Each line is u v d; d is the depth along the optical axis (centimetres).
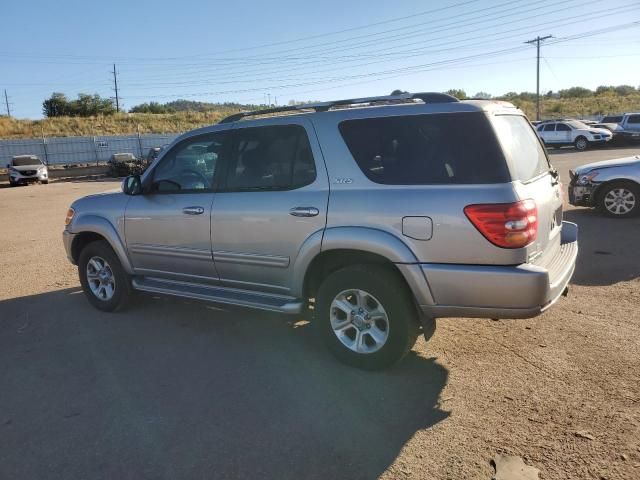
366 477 281
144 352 457
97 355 454
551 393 357
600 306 518
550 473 278
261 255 434
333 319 409
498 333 462
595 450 295
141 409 359
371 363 394
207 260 473
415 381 384
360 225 379
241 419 342
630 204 966
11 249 960
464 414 337
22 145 3781
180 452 309
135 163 3516
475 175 348
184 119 6122
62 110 7312
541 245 373
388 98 406
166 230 496
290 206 411
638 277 608
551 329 466
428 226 355
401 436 317
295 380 393
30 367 434
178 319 539
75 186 2739
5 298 640
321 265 421
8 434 335
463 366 403
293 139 422
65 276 740
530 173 385
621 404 339
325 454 302
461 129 359
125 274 551
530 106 6725
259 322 521
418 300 366
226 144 463
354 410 348
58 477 291
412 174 368
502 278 339
